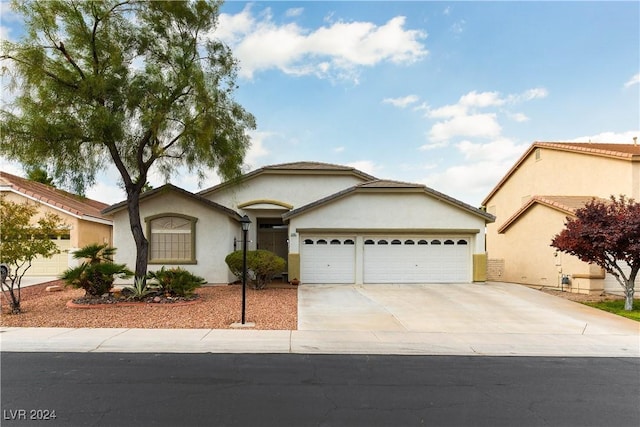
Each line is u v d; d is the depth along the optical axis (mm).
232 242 17719
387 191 17422
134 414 5086
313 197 20359
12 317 10766
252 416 5051
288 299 13672
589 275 15430
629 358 7926
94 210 24188
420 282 17562
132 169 14289
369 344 8617
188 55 12969
